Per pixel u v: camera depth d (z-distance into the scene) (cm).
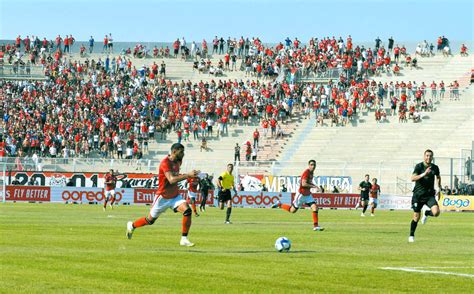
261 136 8819
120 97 9250
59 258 1903
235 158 8281
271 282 1534
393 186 7600
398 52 9681
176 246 2336
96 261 1847
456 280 1605
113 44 10669
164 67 10075
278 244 2200
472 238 2991
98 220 3975
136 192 7156
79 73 9944
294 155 8519
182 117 8969
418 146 8312
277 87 9219
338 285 1509
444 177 7744
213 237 2822
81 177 7344
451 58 9706
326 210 6575
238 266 1791
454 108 8750
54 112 8981
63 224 3553
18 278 1533
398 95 8931
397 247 2472
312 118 8950
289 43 10256
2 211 5031
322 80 9588
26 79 9975
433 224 4197
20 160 7325
